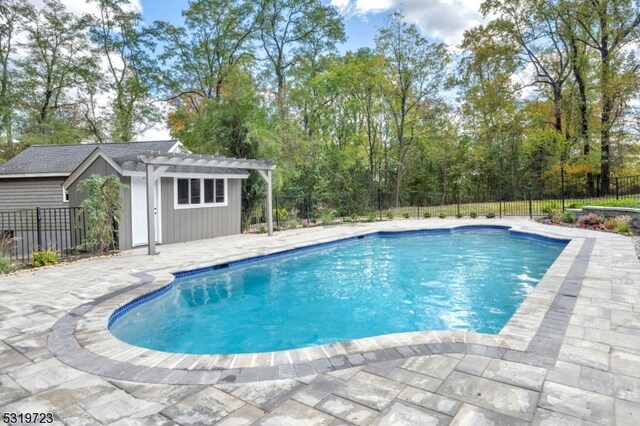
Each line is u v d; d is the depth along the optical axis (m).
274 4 21.58
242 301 6.36
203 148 15.73
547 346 3.34
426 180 26.22
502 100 21.98
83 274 6.94
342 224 15.58
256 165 11.73
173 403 2.58
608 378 2.75
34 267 7.59
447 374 2.87
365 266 8.77
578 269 6.36
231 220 12.95
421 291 6.76
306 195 17.16
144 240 10.37
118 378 2.97
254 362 3.20
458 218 16.55
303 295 6.67
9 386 2.86
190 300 6.43
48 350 3.54
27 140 19.84
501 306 5.86
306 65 22.95
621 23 18.03
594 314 4.16
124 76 21.95
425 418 2.31
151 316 5.70
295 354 3.34
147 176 8.96
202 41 21.81
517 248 10.40
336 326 5.25
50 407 2.55
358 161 21.16
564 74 21.09
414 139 24.62
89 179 8.81
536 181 22.58
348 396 2.60
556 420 2.26
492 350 3.28
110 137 22.53
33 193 12.91
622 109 18.59
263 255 9.14
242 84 15.47
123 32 21.02
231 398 2.63
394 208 21.36
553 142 21.48
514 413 2.34
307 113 23.27
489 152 23.80
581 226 12.26
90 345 3.67
